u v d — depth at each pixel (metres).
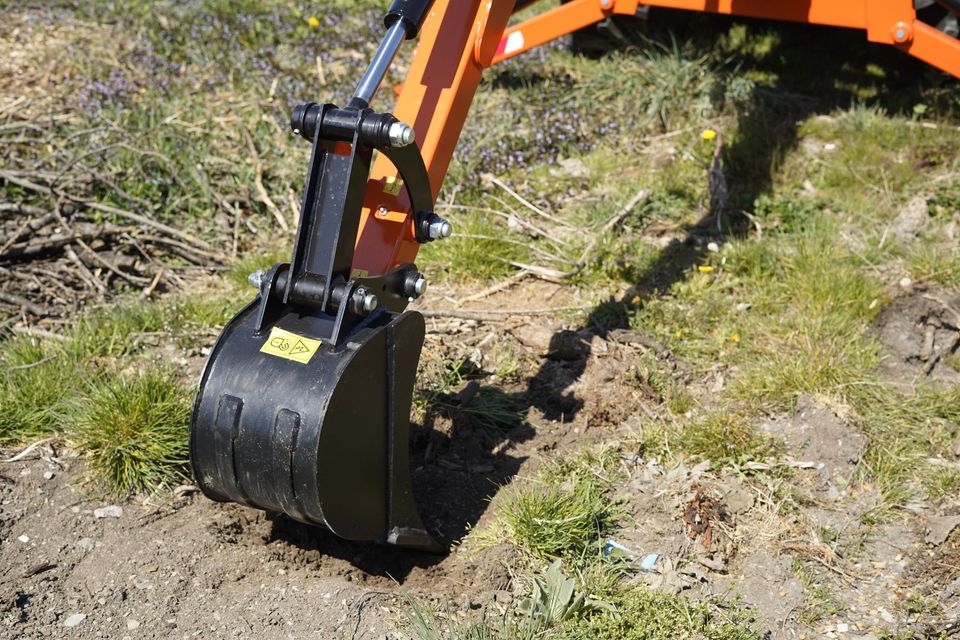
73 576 3.01
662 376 4.00
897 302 4.41
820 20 5.58
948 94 6.25
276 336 2.69
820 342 4.17
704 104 6.09
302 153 5.65
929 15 6.20
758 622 2.97
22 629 2.79
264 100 6.25
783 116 6.16
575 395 3.94
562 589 2.92
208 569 3.06
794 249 4.81
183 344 4.16
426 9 2.96
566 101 6.37
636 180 5.50
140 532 3.20
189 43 6.94
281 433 2.57
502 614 2.92
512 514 3.20
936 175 5.47
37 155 5.38
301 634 2.83
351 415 2.64
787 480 3.54
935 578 3.15
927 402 3.91
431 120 3.18
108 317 4.24
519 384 4.02
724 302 4.49
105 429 3.46
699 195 5.33
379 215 3.01
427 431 3.69
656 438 3.67
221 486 2.75
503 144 5.79
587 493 3.28
